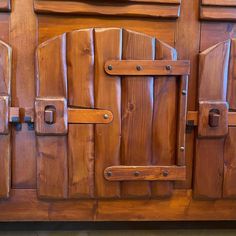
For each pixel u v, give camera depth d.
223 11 0.73
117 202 0.76
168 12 0.72
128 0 0.70
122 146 0.72
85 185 0.73
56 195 0.73
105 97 0.71
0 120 0.70
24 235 0.80
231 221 0.84
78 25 0.71
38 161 0.72
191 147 0.76
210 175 0.76
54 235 0.81
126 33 0.70
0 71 0.69
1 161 0.71
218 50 0.73
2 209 0.74
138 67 0.70
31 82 0.72
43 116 0.70
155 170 0.73
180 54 0.73
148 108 0.72
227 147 0.75
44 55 0.70
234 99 0.74
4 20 0.70
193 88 0.74
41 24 0.71
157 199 0.76
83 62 0.70
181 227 0.84
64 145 0.72
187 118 0.74
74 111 0.71
